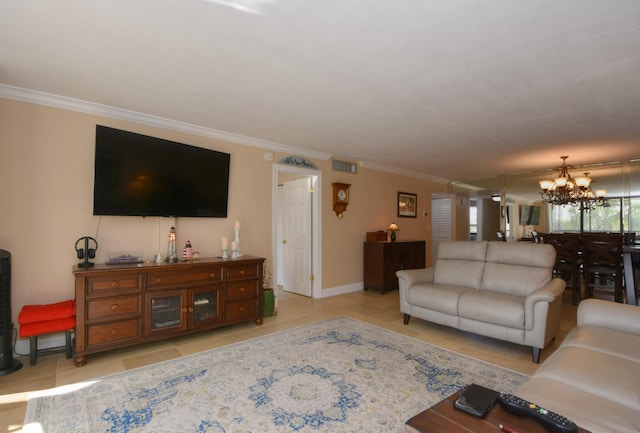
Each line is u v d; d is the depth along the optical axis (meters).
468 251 3.73
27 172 2.79
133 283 2.79
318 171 5.03
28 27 1.85
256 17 1.76
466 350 2.91
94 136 3.09
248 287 3.54
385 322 3.76
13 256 2.73
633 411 1.25
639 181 5.57
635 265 4.65
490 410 1.25
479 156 5.21
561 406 1.29
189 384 2.27
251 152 4.25
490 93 2.75
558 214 6.48
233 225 4.05
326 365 2.58
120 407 1.99
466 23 1.80
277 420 1.86
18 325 2.74
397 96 2.82
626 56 2.14
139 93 2.79
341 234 5.38
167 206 3.37
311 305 4.56
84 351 2.56
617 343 1.85
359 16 1.75
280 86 2.64
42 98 2.81
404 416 1.90
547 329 2.66
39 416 1.89
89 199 3.08
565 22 1.78
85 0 1.61
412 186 6.85
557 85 2.59
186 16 1.75
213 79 2.52
